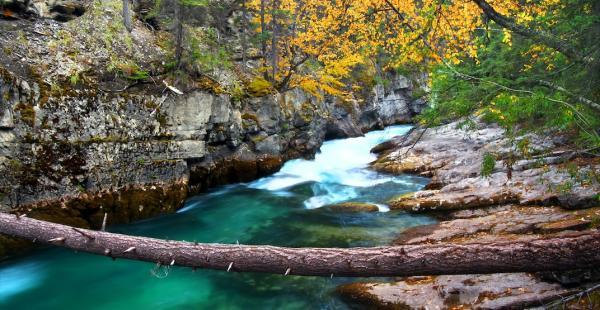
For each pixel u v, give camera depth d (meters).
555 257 3.80
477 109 5.55
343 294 6.11
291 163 15.12
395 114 27.72
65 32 10.12
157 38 12.41
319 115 17.48
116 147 9.32
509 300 5.04
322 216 10.09
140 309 6.22
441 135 16.67
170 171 10.39
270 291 6.52
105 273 7.38
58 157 8.39
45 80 8.66
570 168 7.06
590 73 5.26
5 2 9.37
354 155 17.88
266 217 10.29
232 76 13.80
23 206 7.80
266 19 15.20
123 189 9.37
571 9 5.79
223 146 12.52
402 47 7.67
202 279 7.05
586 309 4.61
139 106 9.91
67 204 8.37
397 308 5.49
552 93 5.29
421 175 13.43
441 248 4.07
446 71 6.28
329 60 14.72
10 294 6.68
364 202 11.07
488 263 3.93
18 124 7.88
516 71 6.27
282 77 16.11
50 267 7.57
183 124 10.77
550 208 7.89
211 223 9.93
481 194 9.27
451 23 6.96
